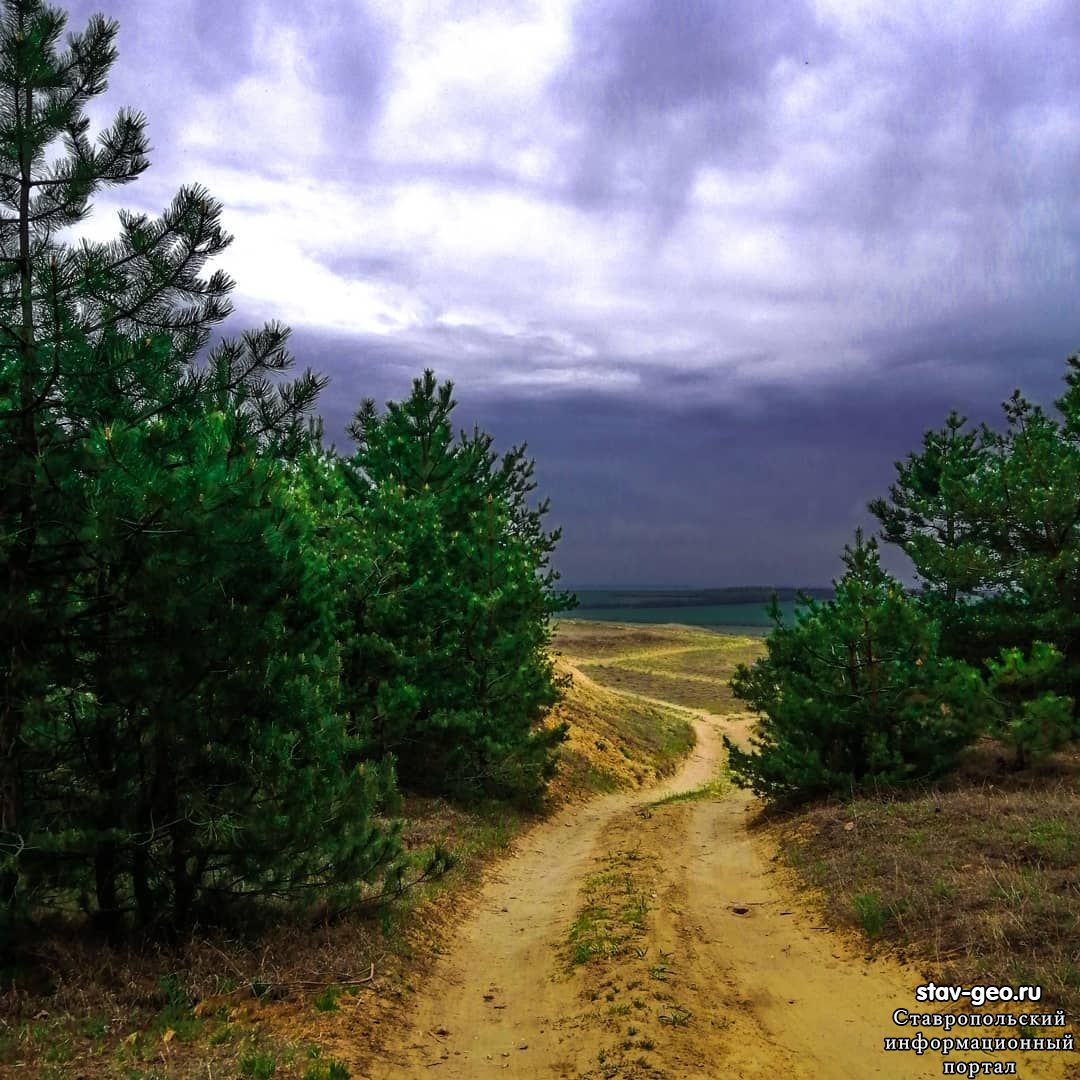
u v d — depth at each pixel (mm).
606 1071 7102
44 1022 7414
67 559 8844
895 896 11078
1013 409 26672
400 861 13891
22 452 8570
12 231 8789
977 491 23016
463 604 22328
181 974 8633
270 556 9641
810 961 10023
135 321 9008
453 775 21859
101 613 9016
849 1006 8484
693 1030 7887
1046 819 13406
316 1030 7672
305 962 9305
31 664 8648
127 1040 7238
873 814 16141
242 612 9453
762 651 111125
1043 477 22203
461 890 14367
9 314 8664
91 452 8625
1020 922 9266
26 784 8984
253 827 9453
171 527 8789
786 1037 7844
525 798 23766
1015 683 18875
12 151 8758
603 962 10000
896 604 18875
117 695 8953
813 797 19875
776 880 14328
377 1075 7043
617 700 53500
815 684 19562
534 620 26375
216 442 9164
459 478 27156
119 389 8742
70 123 8969
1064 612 21359
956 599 24016
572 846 20172
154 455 8891
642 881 14281
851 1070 7074
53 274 8414
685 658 103125
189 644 9102
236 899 10289
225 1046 7211
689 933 11227
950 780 18500
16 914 8367
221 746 9617
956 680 18562
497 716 22797
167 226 8938
